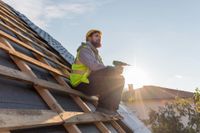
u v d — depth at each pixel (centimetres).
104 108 403
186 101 2369
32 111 222
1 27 428
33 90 287
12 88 252
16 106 233
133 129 534
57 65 484
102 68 402
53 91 340
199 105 2325
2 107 214
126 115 588
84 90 418
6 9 676
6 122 180
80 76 411
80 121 293
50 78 378
